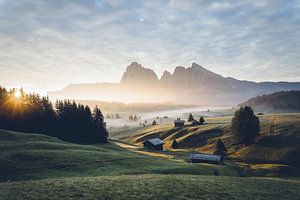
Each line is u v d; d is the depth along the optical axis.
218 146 108.56
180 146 136.00
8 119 112.38
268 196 35.75
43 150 65.12
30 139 82.88
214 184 40.09
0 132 85.50
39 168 51.56
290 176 79.00
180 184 37.94
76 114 121.69
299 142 107.88
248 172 77.75
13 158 55.78
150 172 55.50
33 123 116.06
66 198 28.34
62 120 121.25
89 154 65.06
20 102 118.19
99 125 125.50
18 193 30.11
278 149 105.81
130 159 65.56
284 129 124.12
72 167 53.66
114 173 51.22
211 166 71.25
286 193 39.03
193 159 85.69
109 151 80.94
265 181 48.88
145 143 121.19
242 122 120.44
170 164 66.12
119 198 29.19
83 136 119.38
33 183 35.81
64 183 35.59
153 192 32.41
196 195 32.59
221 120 198.00
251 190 38.44
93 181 37.47
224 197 32.88
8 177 46.16
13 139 80.19
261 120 156.25
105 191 31.62
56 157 58.84
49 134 116.62
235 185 41.03
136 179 40.31
